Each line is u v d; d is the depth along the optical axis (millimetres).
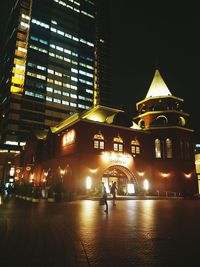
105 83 123062
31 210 18375
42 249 7426
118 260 6406
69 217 14469
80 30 118688
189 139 45250
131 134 41688
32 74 97125
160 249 7520
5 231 10219
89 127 37656
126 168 39406
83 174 35188
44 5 108438
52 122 97062
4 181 77750
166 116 45250
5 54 110000
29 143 60438
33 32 101500
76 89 107875
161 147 43719
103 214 15992
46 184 46000
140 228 11055
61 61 106750
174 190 41344
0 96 104875
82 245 7973
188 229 10852
